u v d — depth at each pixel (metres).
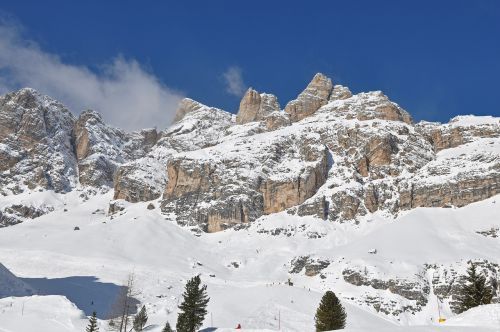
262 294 155.88
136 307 167.12
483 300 119.88
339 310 100.06
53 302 130.00
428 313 184.88
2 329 111.56
